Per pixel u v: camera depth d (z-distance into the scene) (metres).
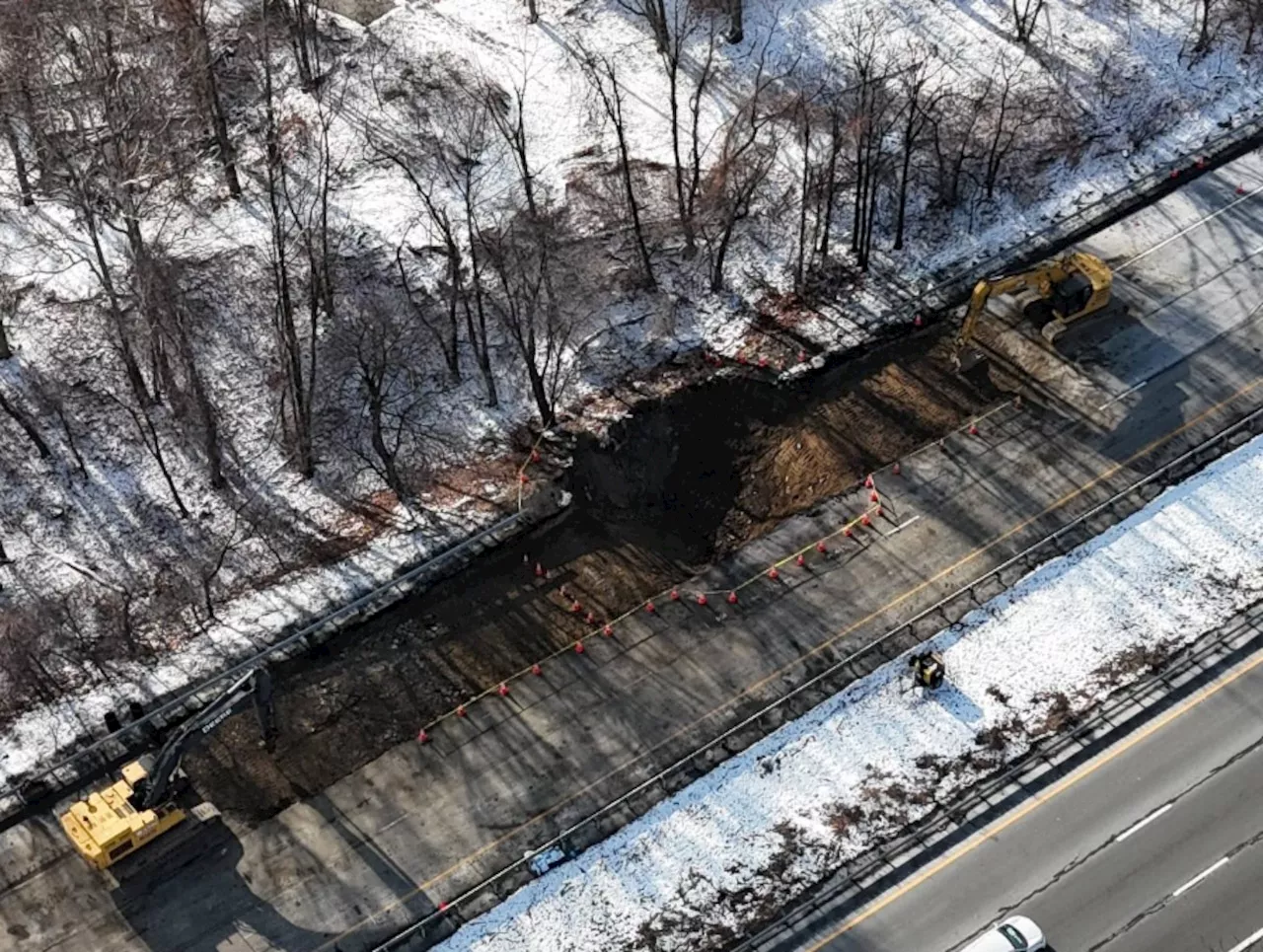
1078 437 61.34
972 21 79.81
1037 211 71.75
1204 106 76.56
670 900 47.69
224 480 61.41
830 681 53.41
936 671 52.28
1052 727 51.72
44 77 71.50
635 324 67.19
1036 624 54.78
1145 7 80.69
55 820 51.00
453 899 48.16
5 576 58.09
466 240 69.56
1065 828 49.03
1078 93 76.56
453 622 56.62
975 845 48.75
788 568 57.31
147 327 60.50
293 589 57.81
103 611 57.06
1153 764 50.62
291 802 51.00
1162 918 46.69
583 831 49.59
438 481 61.69
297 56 77.00
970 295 68.06
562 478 61.56
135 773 48.69
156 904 48.47
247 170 72.06
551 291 62.25
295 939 47.41
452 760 51.97
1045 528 58.03
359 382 64.56
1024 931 45.59
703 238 69.94
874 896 47.59
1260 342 64.62
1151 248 69.50
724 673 53.94
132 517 60.31
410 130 75.44
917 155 72.12
